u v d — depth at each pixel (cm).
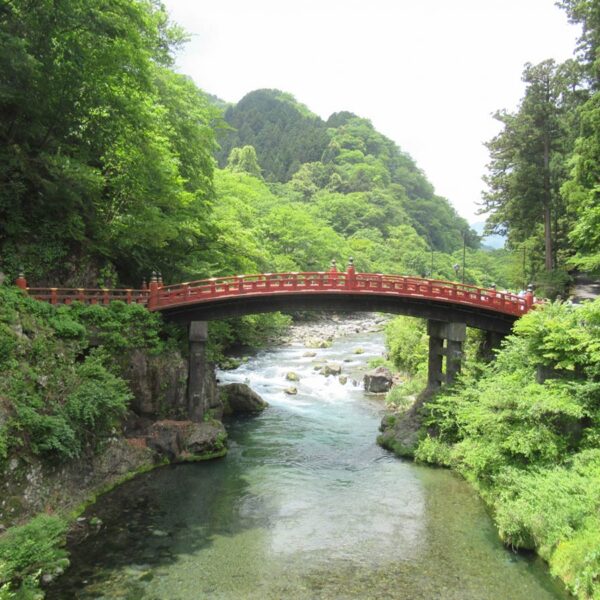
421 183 16838
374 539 1784
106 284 2902
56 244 2638
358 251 9400
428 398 2858
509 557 1659
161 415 2584
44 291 2530
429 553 1689
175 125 3359
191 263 3334
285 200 9912
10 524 1585
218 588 1480
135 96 2606
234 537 1781
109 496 2050
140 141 2662
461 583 1518
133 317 2470
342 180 13400
